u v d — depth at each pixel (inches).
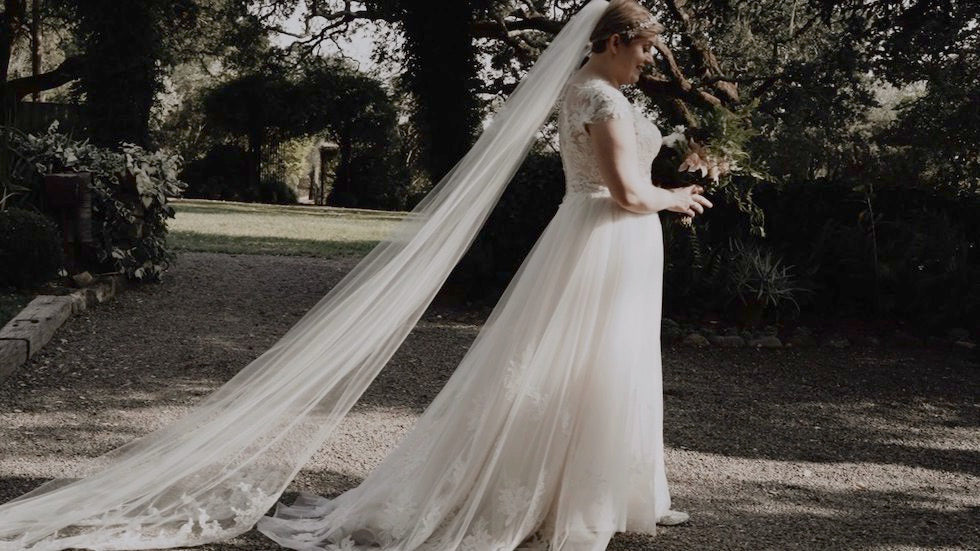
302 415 135.6
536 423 125.9
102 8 498.0
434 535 127.0
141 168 357.4
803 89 455.8
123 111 513.0
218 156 1160.8
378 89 1133.1
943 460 188.4
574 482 125.0
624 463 126.3
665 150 155.4
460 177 135.3
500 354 129.0
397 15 462.9
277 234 617.3
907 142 406.9
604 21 128.4
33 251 306.5
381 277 135.3
